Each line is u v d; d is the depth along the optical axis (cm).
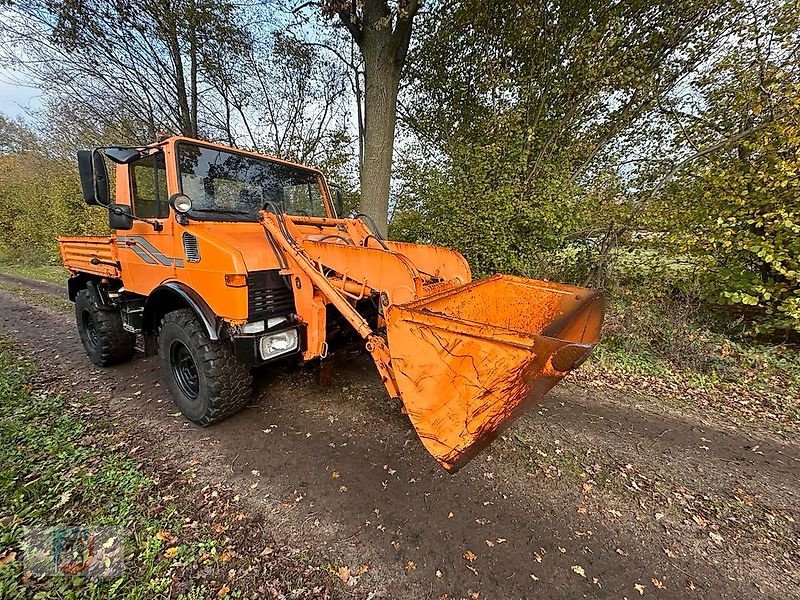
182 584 159
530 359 134
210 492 216
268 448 260
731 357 413
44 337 508
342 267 246
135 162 311
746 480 239
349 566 171
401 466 242
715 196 447
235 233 280
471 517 202
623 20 545
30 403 309
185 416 294
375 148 627
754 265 449
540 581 166
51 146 1212
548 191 548
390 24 591
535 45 604
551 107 630
